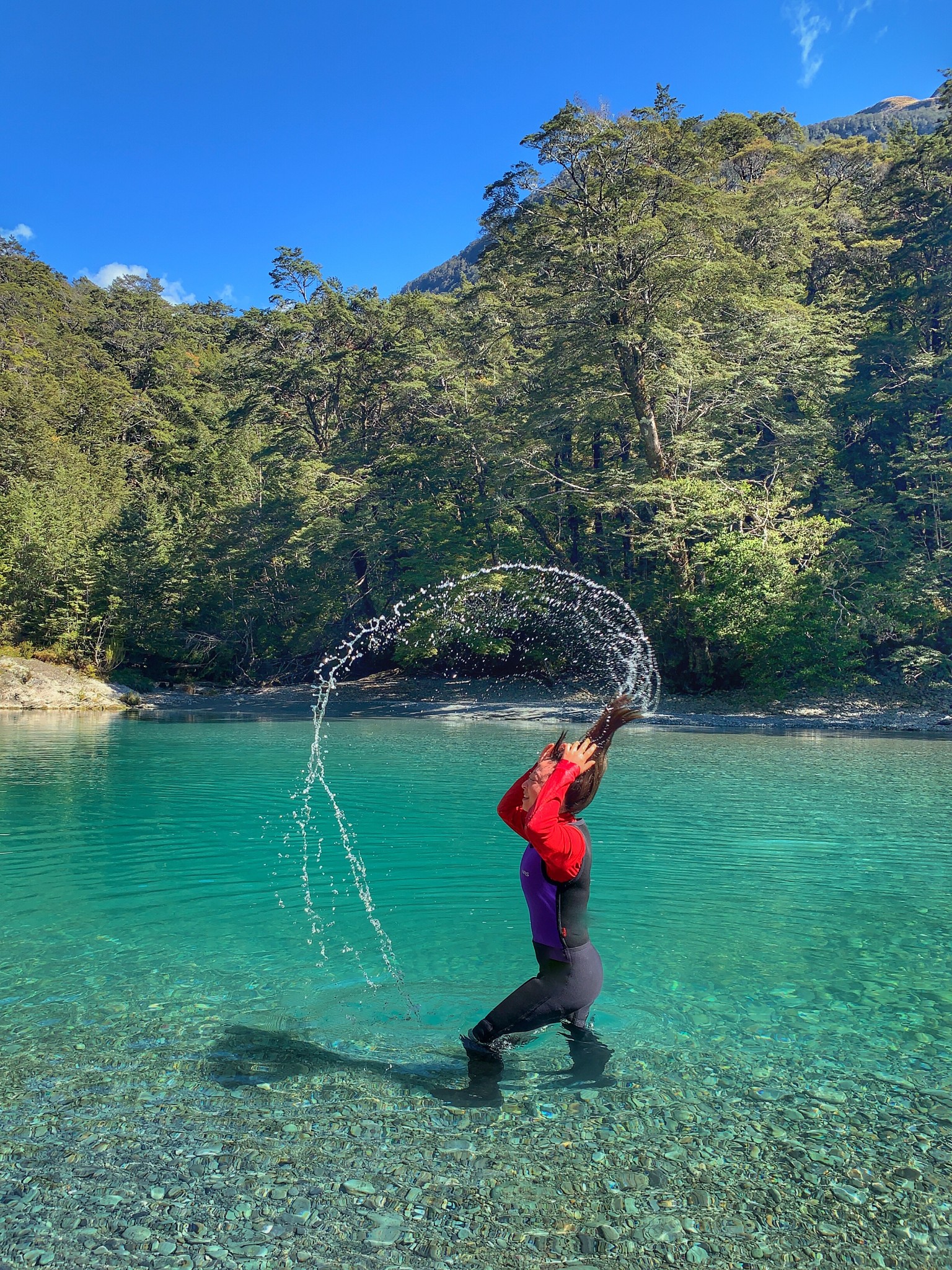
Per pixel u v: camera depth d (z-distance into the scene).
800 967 4.81
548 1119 3.18
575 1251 2.46
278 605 41.84
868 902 6.14
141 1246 2.46
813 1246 2.49
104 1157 2.90
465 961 4.89
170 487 51.22
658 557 31.00
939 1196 2.72
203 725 23.89
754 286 33.81
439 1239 2.51
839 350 32.44
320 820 9.22
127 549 40.75
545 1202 2.69
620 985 4.52
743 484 28.94
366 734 20.78
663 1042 3.84
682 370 27.72
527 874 3.83
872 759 15.52
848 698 26.58
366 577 40.09
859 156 45.97
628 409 31.28
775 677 27.38
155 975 4.67
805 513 32.06
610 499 29.31
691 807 10.34
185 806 10.20
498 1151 2.96
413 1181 2.79
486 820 9.31
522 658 32.91
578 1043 3.81
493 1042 3.65
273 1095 3.33
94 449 57.25
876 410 32.16
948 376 30.55
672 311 28.83
